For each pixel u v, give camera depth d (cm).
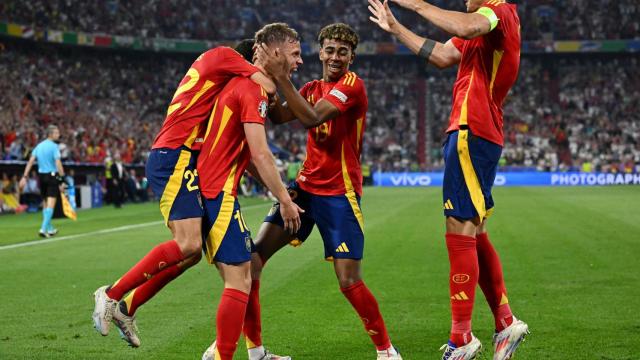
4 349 1466
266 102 1261
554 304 1888
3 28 11194
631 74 14988
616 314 1758
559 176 12738
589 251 3027
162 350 1461
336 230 1399
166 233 4138
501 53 1243
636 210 5544
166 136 1281
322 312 1828
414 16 14788
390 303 1941
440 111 14612
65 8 12519
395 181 13225
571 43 14500
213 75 1289
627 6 14812
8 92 10519
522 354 1395
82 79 12769
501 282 1363
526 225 4272
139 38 13288
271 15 14825
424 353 1429
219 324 1200
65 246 3428
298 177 1476
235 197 1255
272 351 1459
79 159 9038
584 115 14412
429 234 3862
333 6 15062
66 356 1412
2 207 6450
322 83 1470
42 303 1970
